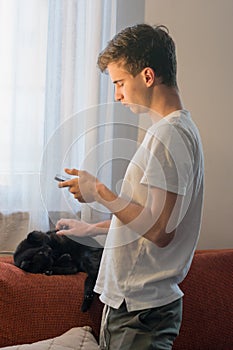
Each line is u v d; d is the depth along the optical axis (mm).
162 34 1371
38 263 1765
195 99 2338
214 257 1971
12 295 1695
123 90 1366
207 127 2357
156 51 1331
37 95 2115
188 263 1383
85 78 2152
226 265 1959
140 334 1343
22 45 2086
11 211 2117
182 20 2299
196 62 2326
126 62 1331
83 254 1813
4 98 2098
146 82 1333
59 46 2111
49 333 1696
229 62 2357
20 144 2113
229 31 2346
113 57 1348
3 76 2090
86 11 2135
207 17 2320
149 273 1337
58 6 2100
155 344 1332
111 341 1392
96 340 1709
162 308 1352
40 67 2113
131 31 1359
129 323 1350
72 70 2129
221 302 1883
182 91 2324
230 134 2379
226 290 1905
